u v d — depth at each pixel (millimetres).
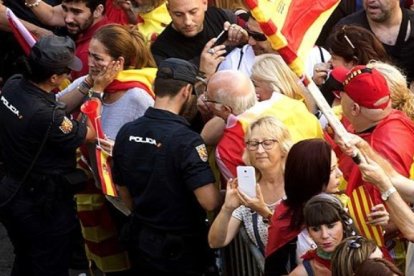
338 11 17391
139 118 13555
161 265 13477
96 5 16688
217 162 13492
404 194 11797
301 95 13844
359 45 14125
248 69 15141
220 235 12625
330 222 10898
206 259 13734
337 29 14570
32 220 14383
